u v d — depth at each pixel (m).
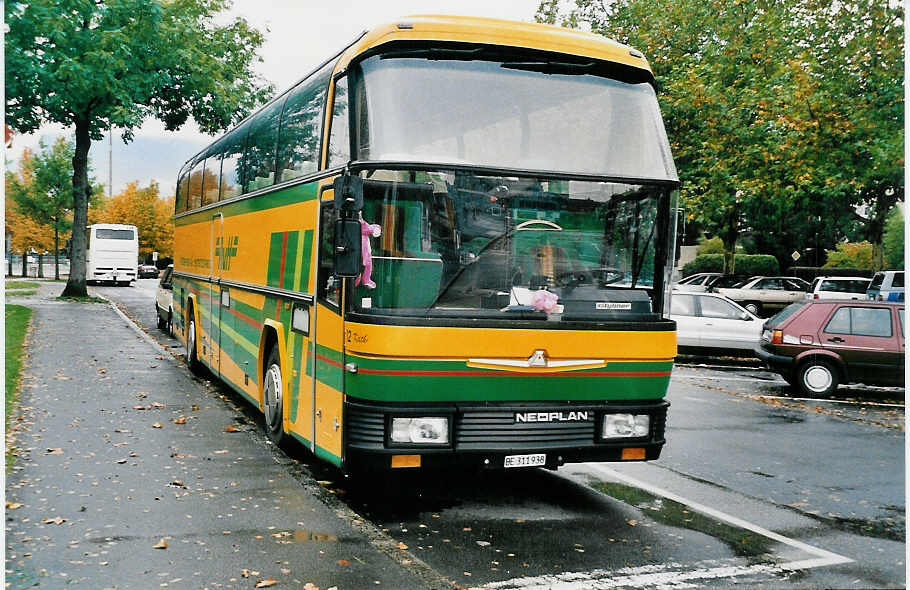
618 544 6.32
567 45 6.95
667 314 6.99
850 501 7.88
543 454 6.63
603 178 6.82
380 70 6.64
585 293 6.72
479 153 6.58
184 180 16.16
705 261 50.94
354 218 6.25
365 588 5.25
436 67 6.68
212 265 12.73
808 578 5.73
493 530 6.57
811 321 15.31
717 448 10.19
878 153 21.36
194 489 7.42
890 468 9.32
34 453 8.47
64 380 13.12
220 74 29.97
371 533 6.35
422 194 6.43
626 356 6.79
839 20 23.66
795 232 47.06
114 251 53.22
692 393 14.95
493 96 6.70
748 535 6.68
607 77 7.05
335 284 6.97
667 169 7.04
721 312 19.50
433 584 5.35
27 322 21.67
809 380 15.16
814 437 11.12
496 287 6.51
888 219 45.97
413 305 6.35
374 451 6.34
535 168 6.67
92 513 6.64
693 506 7.50
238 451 8.92
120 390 12.46
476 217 6.51
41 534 6.11
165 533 6.21
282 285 8.69
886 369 14.90
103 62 26.02
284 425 8.57
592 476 8.52
